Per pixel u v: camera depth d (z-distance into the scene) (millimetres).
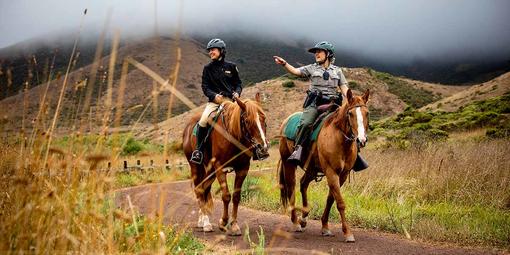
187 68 164125
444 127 41375
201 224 7672
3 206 2600
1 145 2561
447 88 151625
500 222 7816
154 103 2520
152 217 3117
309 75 7883
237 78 8086
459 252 6340
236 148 7188
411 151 14391
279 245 6520
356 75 116438
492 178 10156
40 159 2602
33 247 2451
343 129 6926
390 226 8016
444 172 10734
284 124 8289
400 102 106875
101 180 2730
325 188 12156
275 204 10234
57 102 2535
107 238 2865
